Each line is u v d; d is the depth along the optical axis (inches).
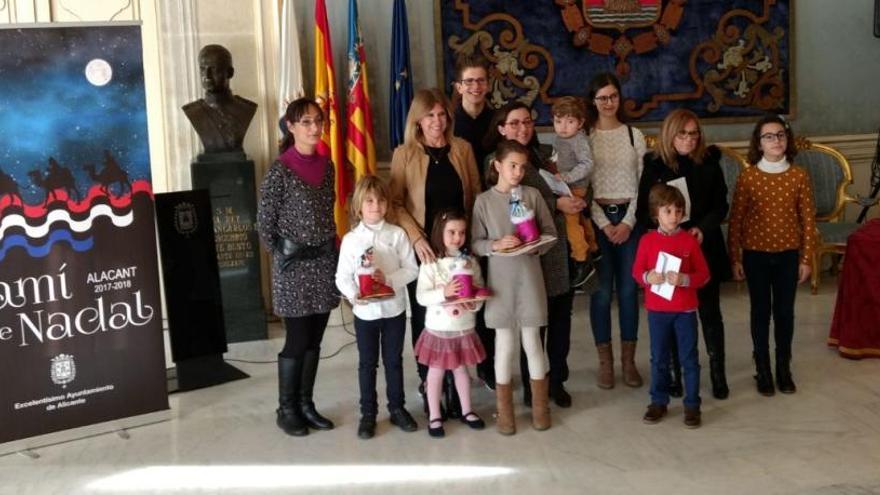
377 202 159.9
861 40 302.4
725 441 159.5
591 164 177.5
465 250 165.0
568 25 278.7
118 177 165.0
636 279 171.5
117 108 163.5
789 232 179.5
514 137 167.0
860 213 298.0
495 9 273.9
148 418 177.5
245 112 233.3
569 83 280.8
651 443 159.5
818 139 298.7
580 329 239.1
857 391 184.1
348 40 255.4
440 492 142.6
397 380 169.2
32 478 152.5
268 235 163.9
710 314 180.9
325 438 166.6
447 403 173.6
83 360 165.5
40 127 157.2
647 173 177.3
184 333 197.8
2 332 157.8
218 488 147.0
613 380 190.2
